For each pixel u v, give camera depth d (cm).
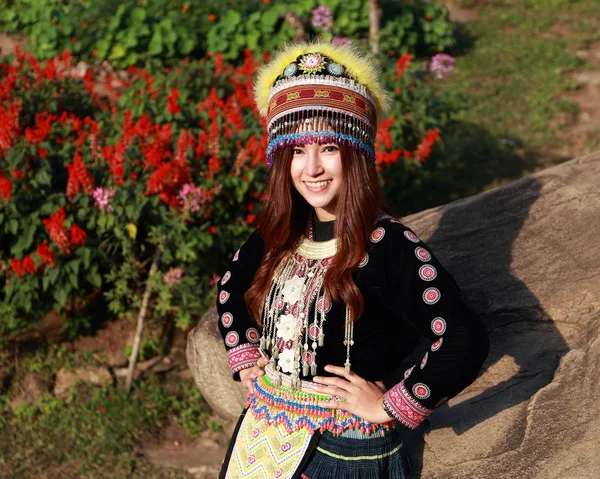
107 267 615
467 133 960
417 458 274
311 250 241
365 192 228
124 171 591
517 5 1352
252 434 246
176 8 1094
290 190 239
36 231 597
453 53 1173
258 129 648
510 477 254
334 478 233
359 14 1115
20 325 624
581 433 262
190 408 578
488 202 392
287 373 239
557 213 377
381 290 227
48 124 618
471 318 217
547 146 937
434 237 379
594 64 1134
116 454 531
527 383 302
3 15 1184
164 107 704
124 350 619
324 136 223
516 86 1079
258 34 1059
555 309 332
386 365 240
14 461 524
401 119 720
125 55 1027
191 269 602
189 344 391
